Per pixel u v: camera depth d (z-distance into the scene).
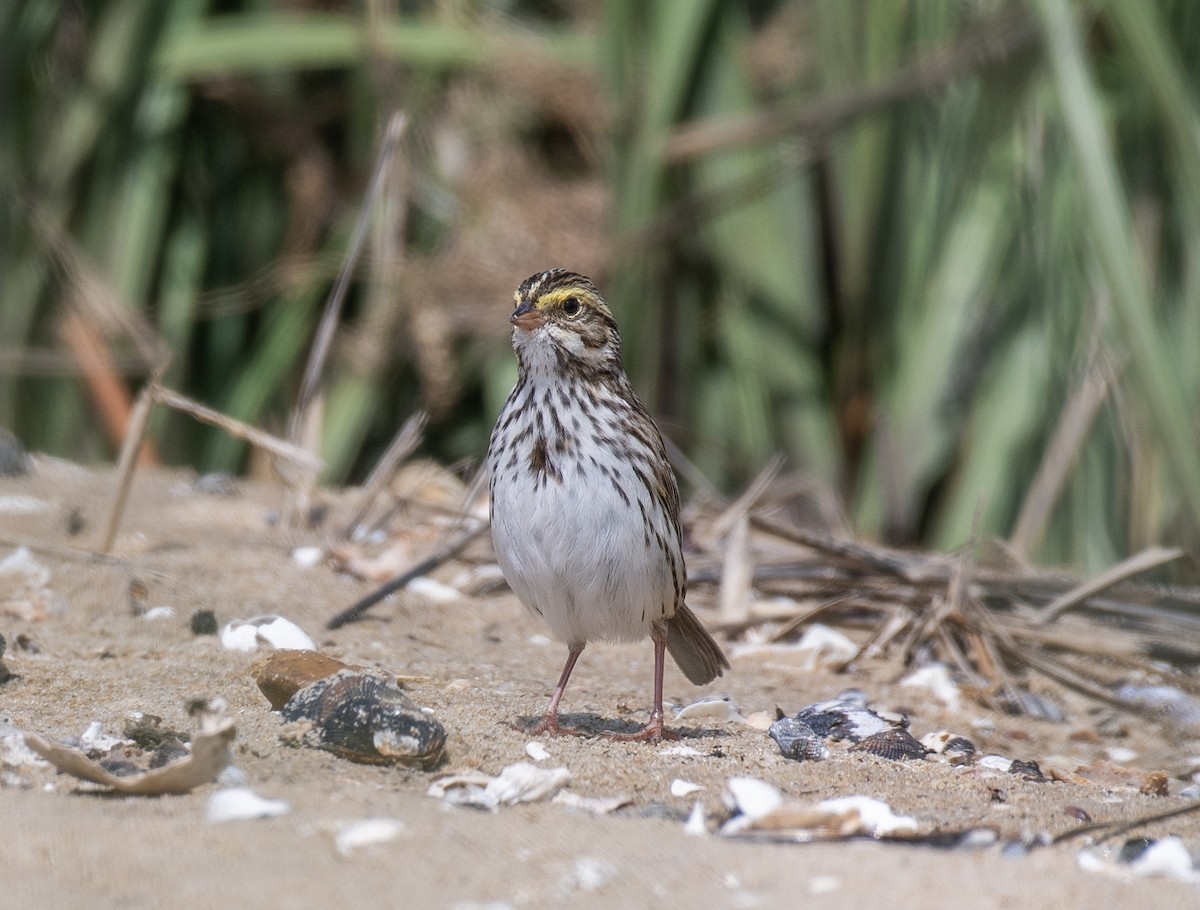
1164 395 12.19
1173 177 14.21
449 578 10.55
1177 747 8.18
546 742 7.00
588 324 7.47
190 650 8.16
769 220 15.50
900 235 15.06
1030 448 14.20
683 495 15.38
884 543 14.34
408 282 15.28
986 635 9.49
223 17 16.78
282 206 16.67
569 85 15.61
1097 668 9.63
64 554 9.45
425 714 6.53
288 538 11.24
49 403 15.55
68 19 16.06
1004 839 5.90
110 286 15.59
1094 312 13.55
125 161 15.84
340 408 15.52
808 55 15.77
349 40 15.59
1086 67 12.53
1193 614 10.09
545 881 5.17
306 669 7.04
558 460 7.36
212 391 16.27
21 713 6.86
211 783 5.98
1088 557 13.47
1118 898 5.17
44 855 5.23
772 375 15.44
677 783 6.53
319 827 5.56
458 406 16.05
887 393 15.07
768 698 8.52
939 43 14.80
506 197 15.50
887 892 5.15
